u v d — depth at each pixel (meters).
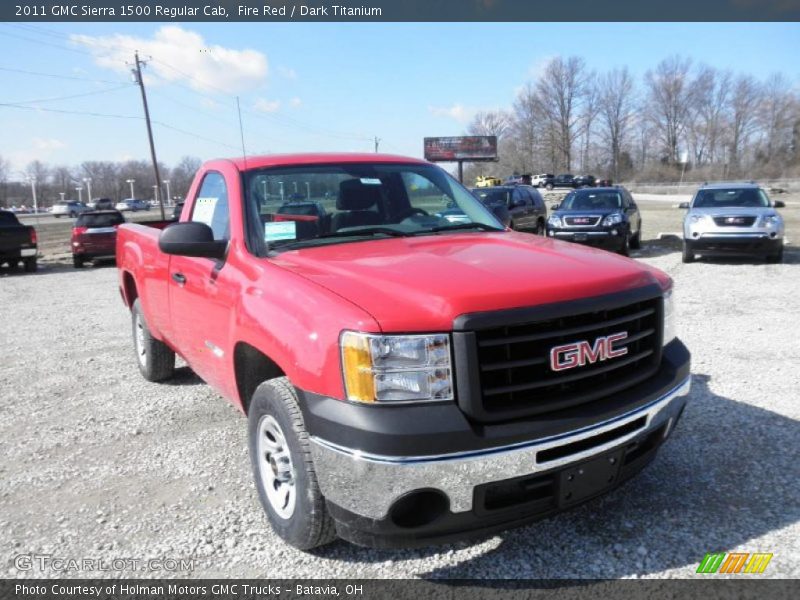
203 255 3.59
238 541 3.24
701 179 91.25
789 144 88.81
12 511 3.63
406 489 2.43
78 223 19.81
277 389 2.97
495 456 2.46
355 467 2.46
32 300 12.51
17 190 138.25
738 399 4.96
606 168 106.62
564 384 2.68
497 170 113.94
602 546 3.06
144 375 6.09
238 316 3.26
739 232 13.05
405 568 2.96
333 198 3.96
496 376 2.55
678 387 3.06
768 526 3.18
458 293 2.56
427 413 2.45
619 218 15.27
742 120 92.94
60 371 6.66
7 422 5.10
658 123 101.31
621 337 2.79
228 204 3.87
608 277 2.85
